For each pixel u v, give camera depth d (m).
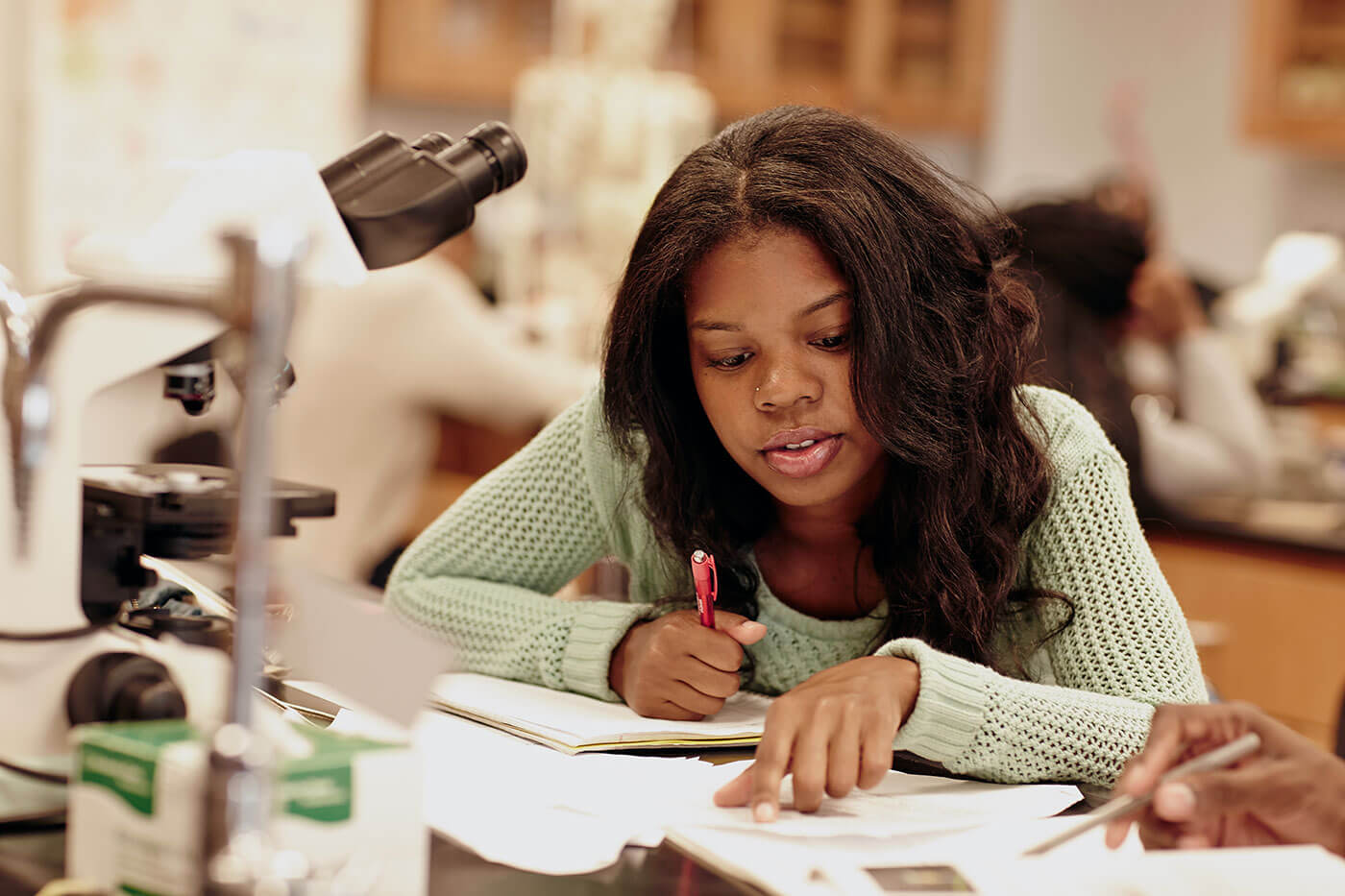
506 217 3.21
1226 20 4.91
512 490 1.27
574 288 3.16
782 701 0.84
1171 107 5.05
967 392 1.05
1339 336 3.84
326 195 0.88
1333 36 4.34
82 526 0.77
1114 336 2.21
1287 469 3.15
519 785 0.85
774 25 4.37
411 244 0.93
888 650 0.94
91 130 3.22
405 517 2.40
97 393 0.76
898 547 1.09
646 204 3.12
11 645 0.75
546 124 3.16
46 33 3.12
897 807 0.84
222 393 1.29
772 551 1.19
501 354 2.40
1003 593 1.06
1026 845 0.76
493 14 3.87
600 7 3.18
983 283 1.06
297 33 3.49
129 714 0.73
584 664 1.09
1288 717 2.39
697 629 1.03
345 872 0.63
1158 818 0.77
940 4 4.84
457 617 1.22
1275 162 4.81
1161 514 2.54
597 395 1.23
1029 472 1.06
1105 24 5.21
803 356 1.00
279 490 0.81
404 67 3.73
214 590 1.05
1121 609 1.04
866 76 4.64
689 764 0.91
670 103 3.17
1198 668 1.04
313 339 2.23
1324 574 2.35
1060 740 0.93
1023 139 5.35
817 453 1.02
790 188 0.99
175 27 3.30
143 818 0.61
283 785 0.61
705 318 1.01
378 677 0.65
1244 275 4.88
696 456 1.15
